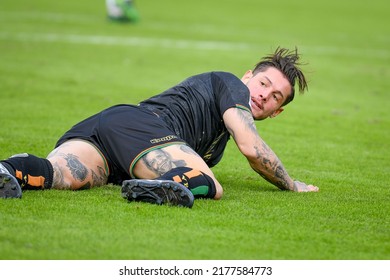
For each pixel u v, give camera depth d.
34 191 17.81
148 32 72.56
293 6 117.12
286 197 19.33
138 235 15.06
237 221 16.44
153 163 18.08
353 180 22.89
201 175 17.77
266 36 75.81
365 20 103.81
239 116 19.03
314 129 32.94
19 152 24.16
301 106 39.62
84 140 18.94
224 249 14.64
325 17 104.00
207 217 16.55
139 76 46.47
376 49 72.56
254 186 21.12
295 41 73.62
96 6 93.12
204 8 103.31
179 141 18.47
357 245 15.45
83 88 40.38
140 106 19.62
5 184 16.83
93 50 57.50
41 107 33.69
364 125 34.84
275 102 20.05
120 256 13.95
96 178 18.81
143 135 18.48
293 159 26.14
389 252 15.16
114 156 18.73
